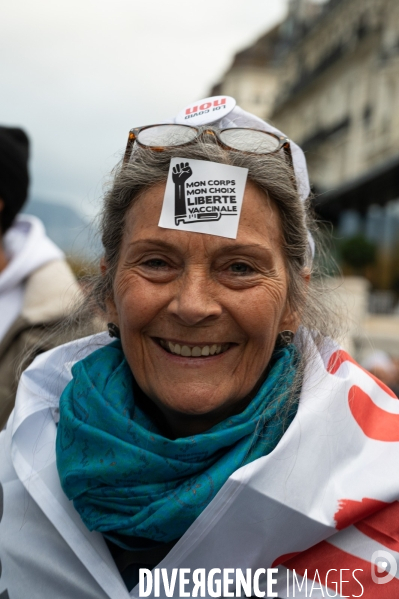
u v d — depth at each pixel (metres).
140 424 1.55
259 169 1.45
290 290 1.57
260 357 1.48
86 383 1.58
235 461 1.44
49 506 1.61
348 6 29.73
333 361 1.66
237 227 1.42
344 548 1.46
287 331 1.59
